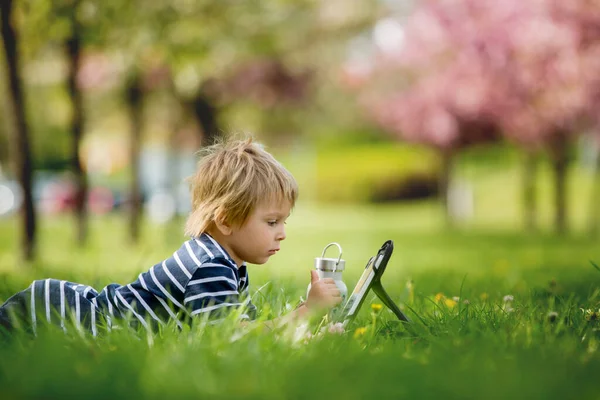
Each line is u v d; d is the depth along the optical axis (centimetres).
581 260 1125
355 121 3023
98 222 2617
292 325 307
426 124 2172
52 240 1775
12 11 1060
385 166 3769
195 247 344
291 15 1599
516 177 3394
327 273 343
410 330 340
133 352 268
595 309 384
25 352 271
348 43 2008
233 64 1591
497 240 1742
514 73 1791
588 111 1784
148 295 338
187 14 1188
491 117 1973
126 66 1335
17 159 1098
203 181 354
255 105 1969
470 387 223
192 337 290
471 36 1809
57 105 1972
